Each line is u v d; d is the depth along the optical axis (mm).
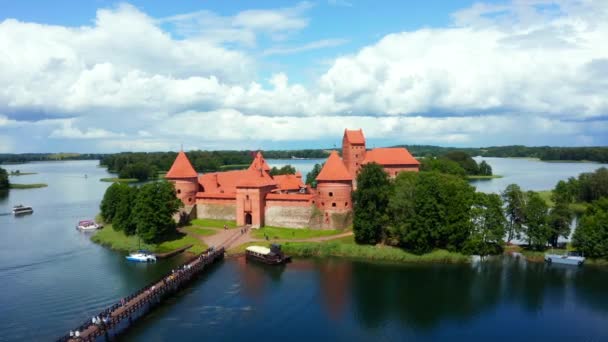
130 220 108250
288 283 79312
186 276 78312
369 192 95938
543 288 77125
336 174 107562
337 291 75812
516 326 63781
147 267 87750
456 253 93312
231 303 70625
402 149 145125
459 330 62625
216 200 119688
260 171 125188
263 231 108375
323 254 95438
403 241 95688
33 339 57750
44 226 131750
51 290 75250
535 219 95062
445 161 174625
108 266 88688
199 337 59500
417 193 95938
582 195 159500
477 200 97938
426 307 69750
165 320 64562
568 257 88750
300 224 110562
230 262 91438
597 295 73938
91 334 54531
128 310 61781
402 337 60531
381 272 85250
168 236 106500
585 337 60625
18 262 91750
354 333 61281
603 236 88938
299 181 141500
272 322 64125
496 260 92625
